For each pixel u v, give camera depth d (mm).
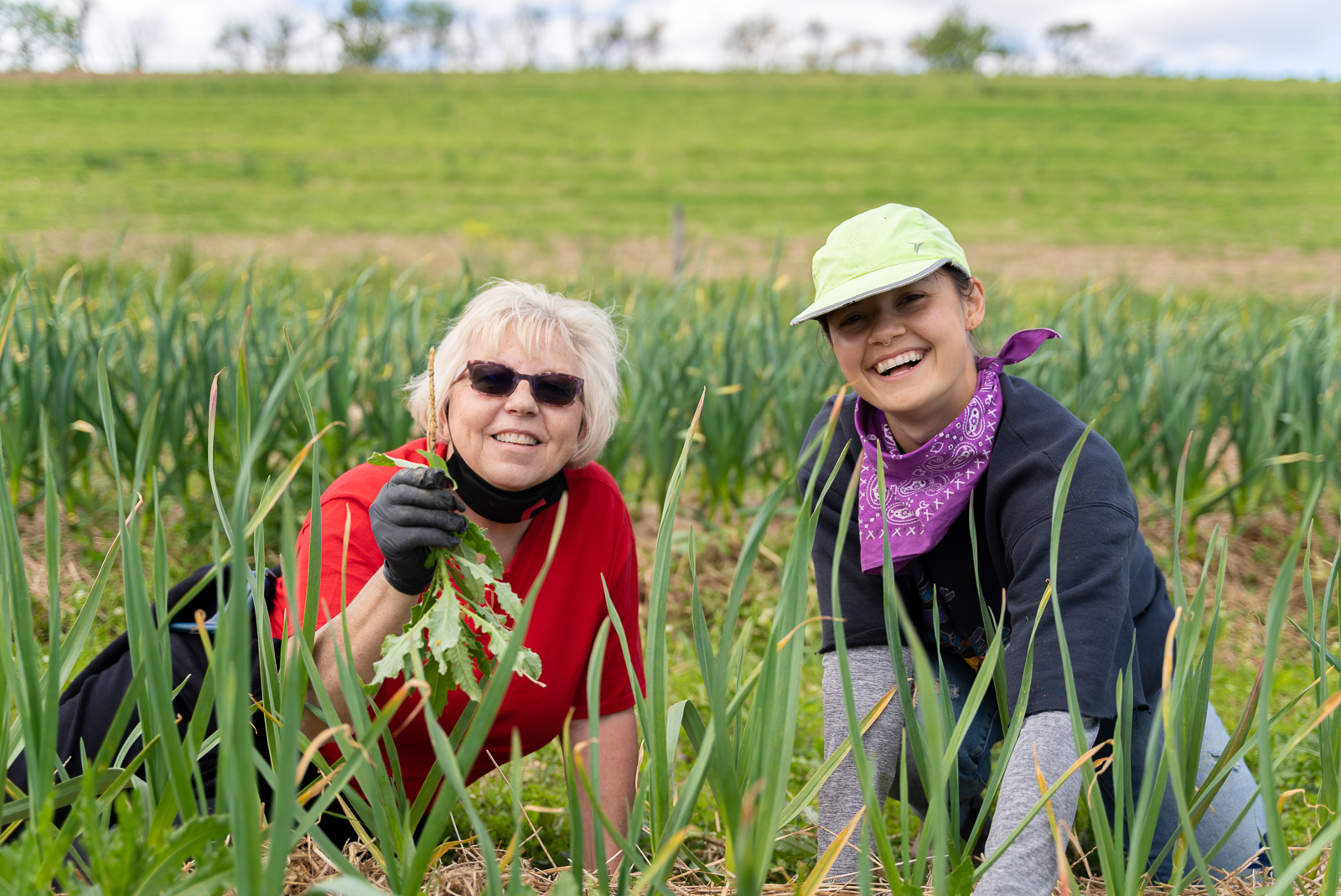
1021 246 20469
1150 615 1887
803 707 3219
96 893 1100
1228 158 31219
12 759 1421
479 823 1081
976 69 71750
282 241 18172
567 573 1920
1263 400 4688
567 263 17719
